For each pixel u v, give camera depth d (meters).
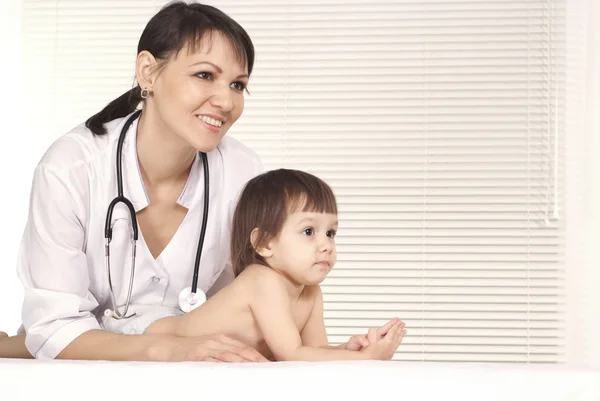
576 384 0.87
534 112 3.06
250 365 0.92
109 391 0.90
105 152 1.49
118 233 1.49
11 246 3.03
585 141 3.05
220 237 1.59
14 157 3.10
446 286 3.06
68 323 1.35
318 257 1.33
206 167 1.55
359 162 3.08
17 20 3.17
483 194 3.06
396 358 3.04
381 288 3.06
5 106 3.13
